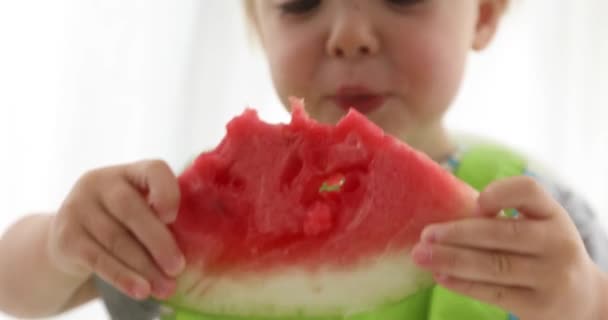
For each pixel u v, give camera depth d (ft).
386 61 1.82
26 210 2.86
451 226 1.32
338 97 1.83
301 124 1.41
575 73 3.09
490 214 1.36
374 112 1.83
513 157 2.10
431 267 1.30
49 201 2.87
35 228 1.76
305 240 1.38
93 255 1.43
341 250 1.37
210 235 1.39
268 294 1.36
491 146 2.13
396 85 1.83
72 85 2.94
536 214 1.37
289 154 1.41
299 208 1.40
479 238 1.32
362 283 1.35
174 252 1.37
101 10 2.98
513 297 1.35
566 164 3.07
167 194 1.39
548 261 1.36
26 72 2.90
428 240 1.31
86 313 2.75
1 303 1.78
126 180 1.47
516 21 3.00
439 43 1.86
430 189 1.37
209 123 3.05
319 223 1.38
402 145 1.39
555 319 1.38
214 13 3.07
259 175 1.41
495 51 3.15
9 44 2.88
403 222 1.36
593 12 3.08
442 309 1.69
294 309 1.35
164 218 1.39
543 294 1.36
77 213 1.47
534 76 3.12
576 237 1.39
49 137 2.91
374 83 1.81
